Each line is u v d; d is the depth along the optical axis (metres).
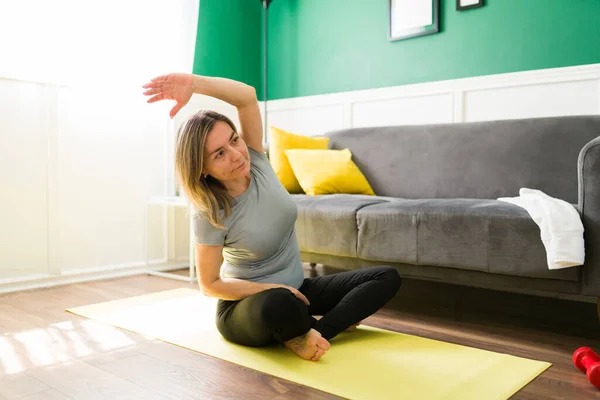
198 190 1.42
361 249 2.12
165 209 3.23
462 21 3.04
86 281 2.81
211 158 1.40
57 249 2.73
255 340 1.54
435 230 1.91
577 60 2.66
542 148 2.38
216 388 1.29
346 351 1.56
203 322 1.92
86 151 2.87
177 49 3.21
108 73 2.89
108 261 2.98
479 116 2.97
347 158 2.86
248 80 3.95
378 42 3.38
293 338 1.46
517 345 1.66
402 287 2.61
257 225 1.53
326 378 1.33
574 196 2.28
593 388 1.29
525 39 2.82
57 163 2.71
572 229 1.60
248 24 3.93
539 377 1.36
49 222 2.69
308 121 3.72
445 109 3.09
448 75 3.10
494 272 1.79
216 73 3.69
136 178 3.12
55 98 2.69
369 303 1.61
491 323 1.94
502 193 2.46
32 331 1.83
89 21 2.80
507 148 2.48
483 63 2.97
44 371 1.43
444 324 1.92
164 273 3.04
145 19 3.05
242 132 1.64
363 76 3.46
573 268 1.62
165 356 1.54
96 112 2.90
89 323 1.93
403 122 3.26
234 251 1.60
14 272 2.58
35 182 2.65
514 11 2.85
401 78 3.29
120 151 3.03
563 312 2.10
